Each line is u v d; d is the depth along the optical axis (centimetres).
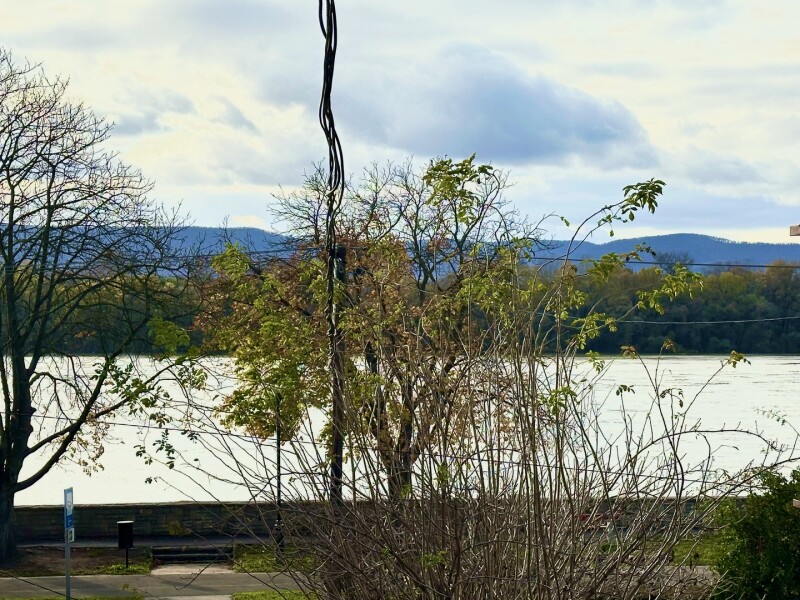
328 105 823
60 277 2761
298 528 748
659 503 707
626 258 791
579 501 702
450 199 834
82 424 3114
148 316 2659
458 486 690
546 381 724
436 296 815
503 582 676
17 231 2769
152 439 4475
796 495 1255
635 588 688
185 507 3247
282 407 843
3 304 2902
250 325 1744
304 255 2373
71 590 2636
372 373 777
